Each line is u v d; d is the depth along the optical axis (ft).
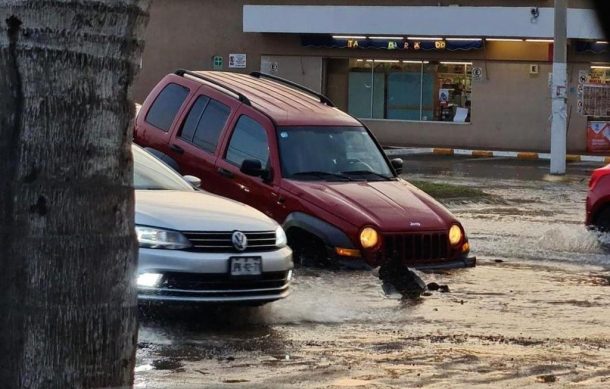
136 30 16.52
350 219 39.45
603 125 118.42
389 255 39.75
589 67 118.32
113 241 16.53
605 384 25.62
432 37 122.72
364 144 45.44
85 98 16.12
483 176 90.63
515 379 25.98
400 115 128.47
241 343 29.53
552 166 91.50
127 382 16.89
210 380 25.08
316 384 24.99
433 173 92.27
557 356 28.76
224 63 133.80
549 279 41.47
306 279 38.24
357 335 31.04
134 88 17.15
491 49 122.01
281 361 27.43
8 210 16.29
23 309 16.24
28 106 16.08
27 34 15.92
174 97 47.52
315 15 125.70
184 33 135.33
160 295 29.91
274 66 131.44
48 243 16.15
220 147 44.11
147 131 47.44
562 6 90.94
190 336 30.22
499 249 48.91
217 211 32.22
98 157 16.31
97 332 16.42
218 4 133.49
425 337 30.94
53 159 16.10
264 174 41.96
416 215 41.01
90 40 16.05
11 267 16.29
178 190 35.60
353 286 37.52
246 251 31.30
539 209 67.15
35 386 16.26
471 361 27.91
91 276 16.33
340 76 130.31
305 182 41.70
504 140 122.93
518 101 121.90
